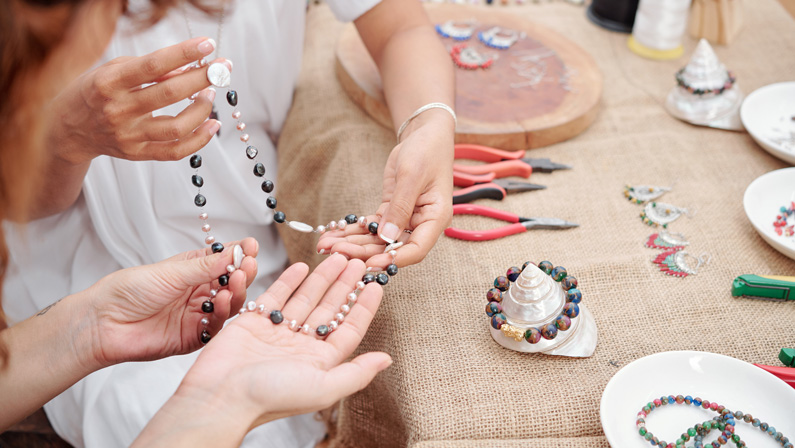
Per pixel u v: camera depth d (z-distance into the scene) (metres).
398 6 0.81
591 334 0.63
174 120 0.60
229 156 0.88
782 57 0.96
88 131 0.61
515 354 0.63
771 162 0.81
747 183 0.78
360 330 0.59
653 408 0.56
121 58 0.60
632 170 0.81
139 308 0.63
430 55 0.79
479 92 0.88
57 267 0.83
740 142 0.84
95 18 0.48
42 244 0.81
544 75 0.91
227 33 0.81
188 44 0.55
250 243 0.63
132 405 0.74
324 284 0.61
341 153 0.84
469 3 1.10
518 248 0.72
